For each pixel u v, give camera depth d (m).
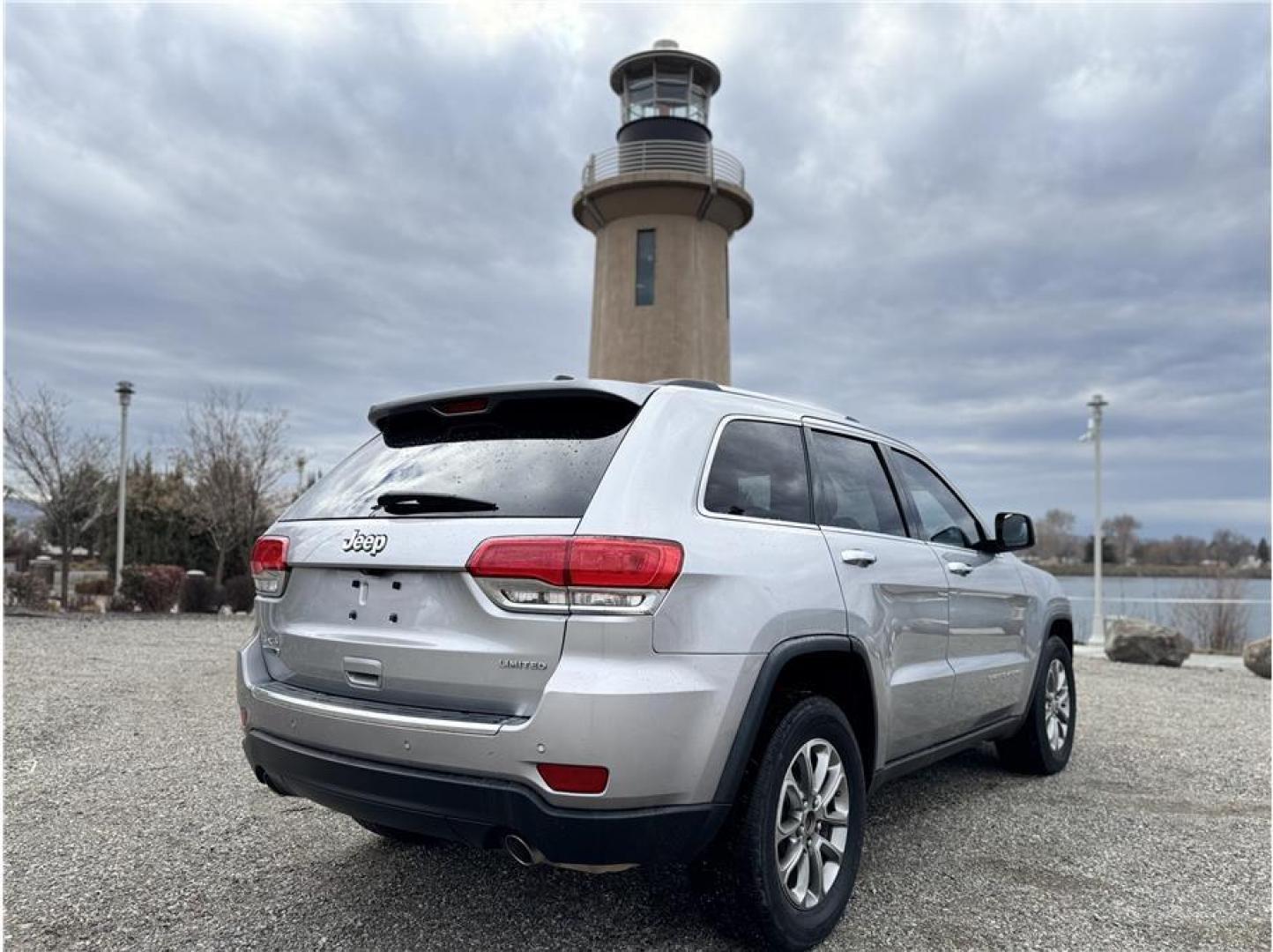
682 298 23.77
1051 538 38.84
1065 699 5.59
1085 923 3.29
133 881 3.56
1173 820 4.55
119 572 19.33
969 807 4.70
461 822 2.59
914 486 4.41
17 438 17.42
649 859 2.57
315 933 3.11
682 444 2.98
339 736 2.80
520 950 2.97
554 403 3.06
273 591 3.27
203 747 5.77
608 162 24.27
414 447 3.30
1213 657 15.34
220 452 22.83
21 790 4.80
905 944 3.08
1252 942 3.15
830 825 3.20
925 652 3.91
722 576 2.80
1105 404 17.80
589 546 2.56
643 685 2.52
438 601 2.74
